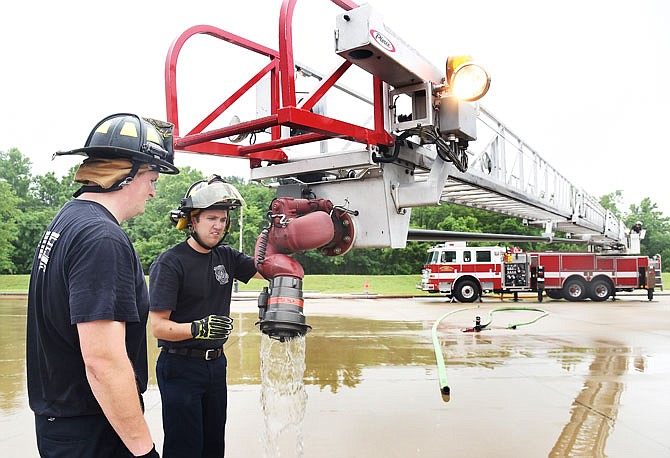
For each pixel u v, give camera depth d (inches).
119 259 54.6
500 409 183.9
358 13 70.9
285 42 70.7
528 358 287.1
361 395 204.2
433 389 214.5
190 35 89.3
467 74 81.6
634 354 299.6
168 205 1953.7
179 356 93.3
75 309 52.0
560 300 756.6
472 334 388.8
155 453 55.6
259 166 97.2
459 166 93.7
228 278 102.2
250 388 214.5
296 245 72.2
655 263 733.3
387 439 151.6
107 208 60.5
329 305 689.0
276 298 67.0
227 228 96.5
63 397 56.7
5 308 663.1
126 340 61.1
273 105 101.5
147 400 198.1
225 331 90.9
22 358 289.3
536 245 1503.4
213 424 97.1
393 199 84.0
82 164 59.4
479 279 712.4
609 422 168.7
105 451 58.2
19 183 2201.0
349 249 81.7
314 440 150.3
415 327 435.8
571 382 227.1
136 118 61.7
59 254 55.5
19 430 162.2
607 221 482.6
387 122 86.4
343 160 81.8
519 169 226.1
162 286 92.5
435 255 722.2
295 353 72.6
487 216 1560.0
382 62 76.1
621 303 692.7
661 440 151.3
